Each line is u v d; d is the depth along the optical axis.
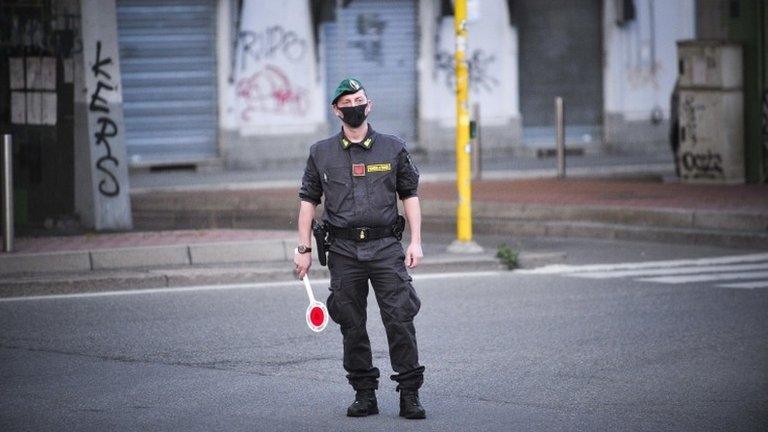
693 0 73.31
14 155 39.19
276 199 45.72
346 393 19.64
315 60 64.50
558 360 21.97
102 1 38.53
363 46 66.00
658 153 72.06
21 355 22.34
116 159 39.06
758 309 26.77
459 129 34.31
